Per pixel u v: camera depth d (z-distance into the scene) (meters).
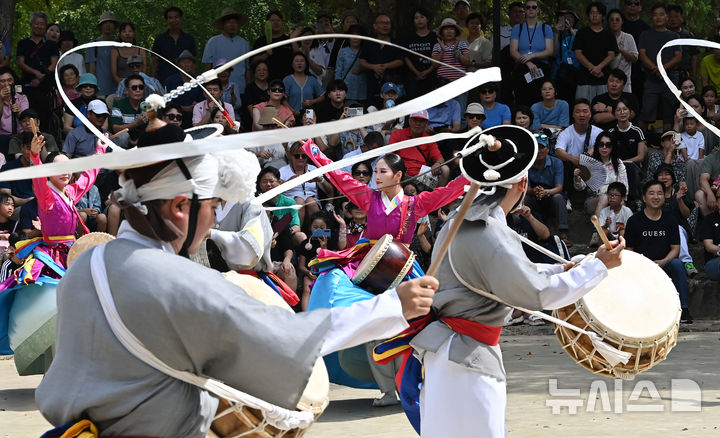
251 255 6.85
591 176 15.38
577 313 5.57
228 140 2.57
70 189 8.77
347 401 8.29
